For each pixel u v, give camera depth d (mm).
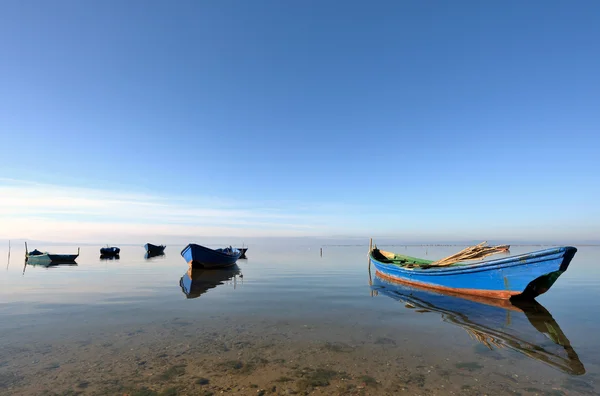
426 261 26906
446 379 7312
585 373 7672
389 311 14062
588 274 29094
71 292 18781
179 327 11406
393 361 8352
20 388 6746
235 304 15445
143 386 6859
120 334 10547
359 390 6770
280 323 12016
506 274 15734
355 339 10156
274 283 23172
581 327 11594
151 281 24000
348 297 17453
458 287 18234
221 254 34406
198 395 6496
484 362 8320
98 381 7090
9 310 13945
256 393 6602
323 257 60656
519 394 6633
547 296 17766
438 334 10703
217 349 9188
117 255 58750
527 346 9547
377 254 32156
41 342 9695
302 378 7328
